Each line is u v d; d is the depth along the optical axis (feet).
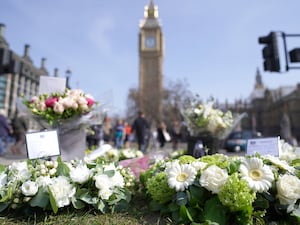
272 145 11.97
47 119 13.60
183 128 18.95
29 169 9.10
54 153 11.84
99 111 14.66
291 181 8.11
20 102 14.56
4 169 9.44
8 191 8.14
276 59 26.40
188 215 7.64
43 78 14.88
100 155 15.47
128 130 59.98
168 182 8.50
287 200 7.95
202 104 17.79
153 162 14.07
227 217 7.80
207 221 7.33
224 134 17.30
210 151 16.93
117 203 9.18
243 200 7.44
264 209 8.07
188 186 8.39
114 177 9.12
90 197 8.66
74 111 13.64
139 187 11.39
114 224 7.91
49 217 8.18
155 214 9.07
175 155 18.31
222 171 8.11
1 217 8.27
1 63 25.76
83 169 8.99
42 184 8.44
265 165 8.43
